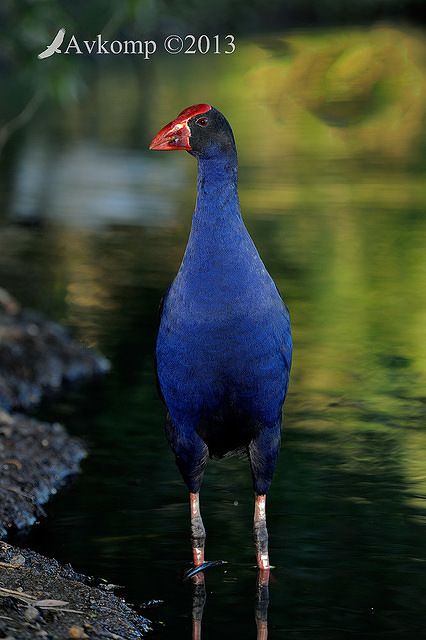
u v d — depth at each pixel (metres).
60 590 6.58
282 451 9.63
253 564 7.20
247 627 6.29
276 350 6.76
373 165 28.73
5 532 7.84
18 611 6.07
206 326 6.56
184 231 21.39
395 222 21.73
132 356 13.08
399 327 14.31
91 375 12.40
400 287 16.62
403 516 8.02
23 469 8.97
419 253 19.02
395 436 10.03
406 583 6.86
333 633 6.20
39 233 21.06
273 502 8.35
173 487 8.83
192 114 6.65
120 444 9.98
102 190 25.53
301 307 15.38
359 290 16.42
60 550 7.49
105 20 31.78
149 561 7.30
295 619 6.38
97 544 7.61
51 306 15.38
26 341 12.78
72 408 11.16
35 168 28.23
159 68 52.00
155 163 29.47
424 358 12.91
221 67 51.22
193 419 7.00
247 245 6.66
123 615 6.36
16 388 11.50
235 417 6.93
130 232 21.22
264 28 59.66
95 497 8.62
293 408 11.00
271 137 33.06
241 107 38.56
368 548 7.40
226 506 8.32
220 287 6.55
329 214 22.55
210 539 7.64
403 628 6.23
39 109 39.31
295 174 27.28
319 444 9.82
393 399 11.29
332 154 30.33
